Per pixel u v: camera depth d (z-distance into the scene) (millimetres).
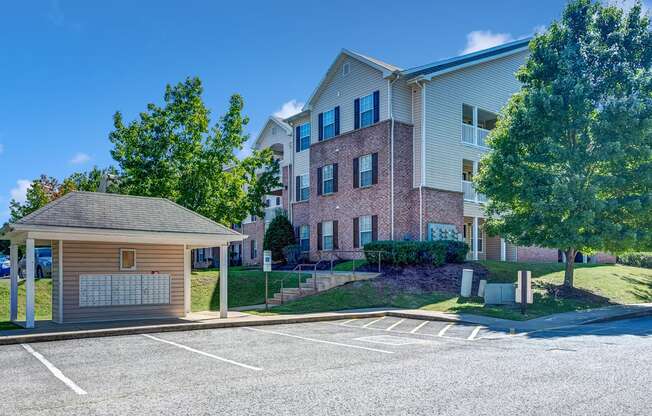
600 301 21906
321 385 8336
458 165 29688
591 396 7559
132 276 17609
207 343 12820
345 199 30547
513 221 22734
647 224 21328
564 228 20922
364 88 30078
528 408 6977
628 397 7496
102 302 17047
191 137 28672
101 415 6832
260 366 9914
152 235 16109
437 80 29234
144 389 8156
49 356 11109
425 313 18516
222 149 29422
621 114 20016
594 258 36125
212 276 26094
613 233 20391
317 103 33375
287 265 32906
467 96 30562
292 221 36031
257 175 38375
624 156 20234
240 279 26109
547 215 20969
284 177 39438
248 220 44406
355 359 10586
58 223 14875
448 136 29391
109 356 11062
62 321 16344
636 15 21422
